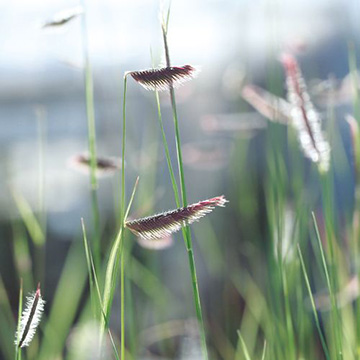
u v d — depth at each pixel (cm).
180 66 35
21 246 54
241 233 75
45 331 53
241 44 73
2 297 61
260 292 58
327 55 79
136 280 62
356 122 46
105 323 36
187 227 37
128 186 74
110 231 70
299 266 46
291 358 44
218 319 73
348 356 47
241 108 68
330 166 46
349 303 51
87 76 45
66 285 62
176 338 64
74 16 44
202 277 78
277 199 47
